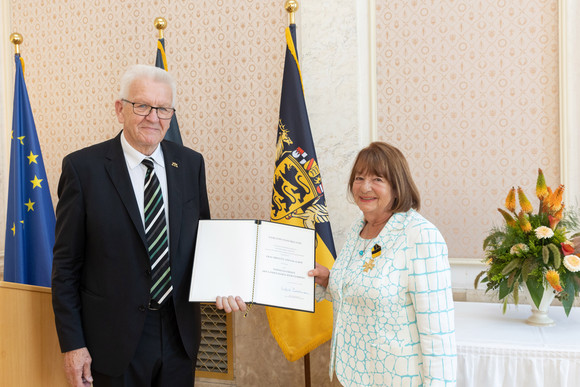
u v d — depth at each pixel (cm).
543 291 205
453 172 279
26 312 199
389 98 286
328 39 289
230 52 311
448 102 278
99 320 182
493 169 274
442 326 146
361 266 162
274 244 195
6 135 352
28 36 350
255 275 191
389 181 163
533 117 268
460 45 275
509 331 205
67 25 340
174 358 193
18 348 198
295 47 272
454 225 280
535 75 266
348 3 285
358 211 287
